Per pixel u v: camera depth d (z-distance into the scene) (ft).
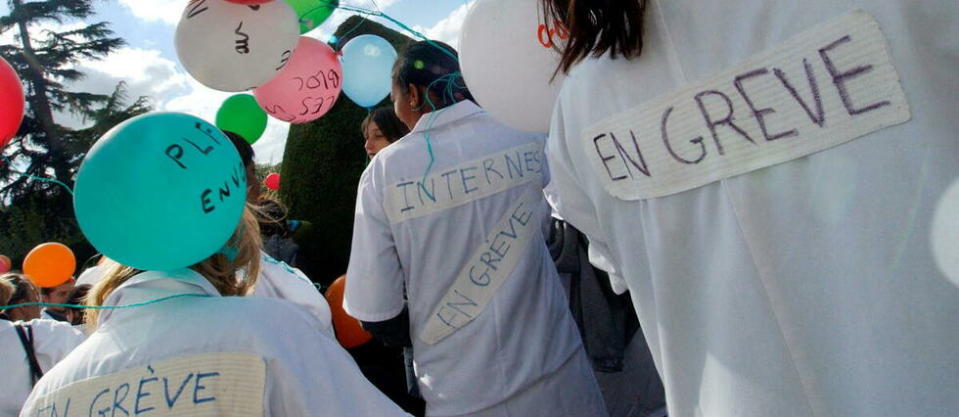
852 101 1.98
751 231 2.30
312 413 2.88
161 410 2.76
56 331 5.48
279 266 5.69
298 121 7.09
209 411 2.76
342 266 12.07
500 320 5.30
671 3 2.43
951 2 1.78
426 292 5.36
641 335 6.28
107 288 3.46
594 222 3.36
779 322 2.27
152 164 2.84
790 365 2.28
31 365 5.19
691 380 2.73
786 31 2.12
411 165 5.27
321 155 12.57
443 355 5.40
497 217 5.38
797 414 2.30
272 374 2.87
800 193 2.17
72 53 31.76
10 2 31.45
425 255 5.31
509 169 5.47
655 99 2.53
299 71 6.56
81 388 2.90
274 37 5.09
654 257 2.71
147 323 3.02
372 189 5.33
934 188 1.83
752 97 2.23
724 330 2.46
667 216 2.61
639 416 6.33
